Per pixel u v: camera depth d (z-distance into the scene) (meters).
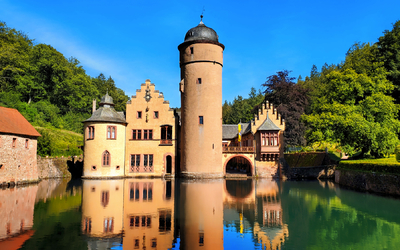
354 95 33.22
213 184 29.75
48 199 19.88
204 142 35.56
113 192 23.34
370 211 17.55
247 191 24.84
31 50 61.78
